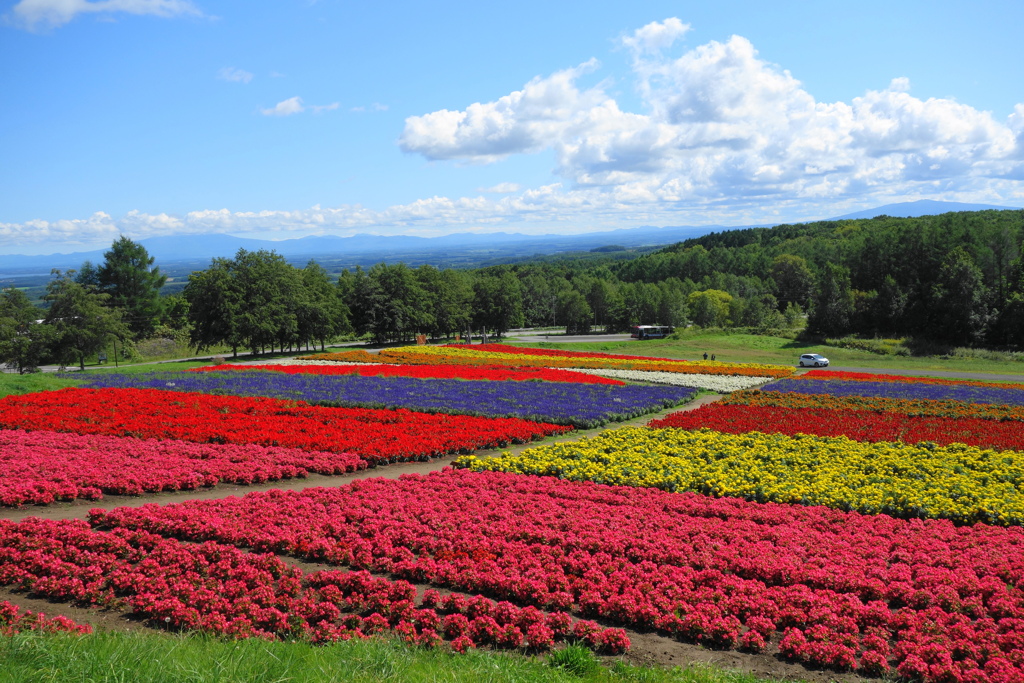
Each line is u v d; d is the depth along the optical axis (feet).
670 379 153.99
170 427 76.95
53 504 50.72
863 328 274.16
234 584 34.63
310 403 100.94
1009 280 251.19
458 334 330.13
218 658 24.99
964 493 54.54
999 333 234.58
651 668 28.66
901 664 28.66
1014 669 27.45
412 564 38.47
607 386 135.95
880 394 128.16
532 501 52.39
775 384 144.87
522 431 81.35
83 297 180.04
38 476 54.44
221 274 224.74
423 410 97.81
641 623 33.32
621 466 63.41
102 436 72.54
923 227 302.25
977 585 36.11
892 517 50.21
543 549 41.27
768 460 67.51
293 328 231.91
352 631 30.81
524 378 146.20
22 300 173.78
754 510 50.49
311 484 60.54
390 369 156.87
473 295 305.94
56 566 36.17
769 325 336.90
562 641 31.40
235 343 223.51
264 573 36.17
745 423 88.89
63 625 29.73
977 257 268.41
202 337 225.15
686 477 59.06
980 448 73.92
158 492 55.11
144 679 22.45
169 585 34.78
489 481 58.75
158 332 309.63
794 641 30.48
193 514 45.21
